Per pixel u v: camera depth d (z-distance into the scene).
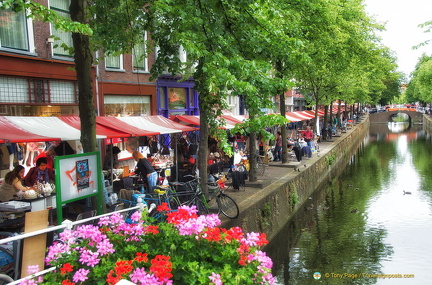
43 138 7.31
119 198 8.18
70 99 12.99
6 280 4.16
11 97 10.95
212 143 14.94
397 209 16.23
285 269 10.55
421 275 9.65
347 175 25.02
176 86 18.94
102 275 3.46
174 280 3.52
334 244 12.26
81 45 6.26
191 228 3.85
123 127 10.45
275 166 17.69
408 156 33.56
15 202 6.68
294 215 14.74
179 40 6.93
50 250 3.75
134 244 4.01
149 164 9.16
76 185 5.65
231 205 9.23
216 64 6.92
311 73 18.92
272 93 7.48
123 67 15.22
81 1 6.35
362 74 25.88
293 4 12.49
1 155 10.09
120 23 8.48
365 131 62.03
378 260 10.90
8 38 10.73
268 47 8.45
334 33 15.30
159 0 7.36
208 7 7.67
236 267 3.69
